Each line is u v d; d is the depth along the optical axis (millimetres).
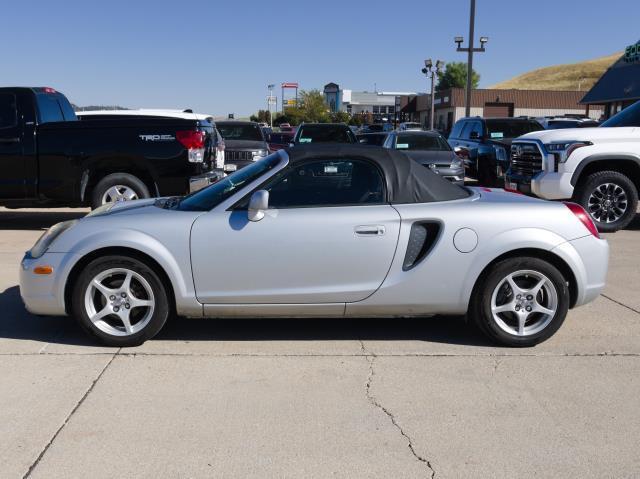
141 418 3686
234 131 16891
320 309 4719
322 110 71250
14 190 9328
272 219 4609
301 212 4648
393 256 4648
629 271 7191
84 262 4695
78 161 9219
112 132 9227
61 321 5406
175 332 5160
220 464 3215
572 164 9172
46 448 3361
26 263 4742
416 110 65250
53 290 4664
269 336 5086
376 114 82062
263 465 3207
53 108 9852
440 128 57156
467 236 4645
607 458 3285
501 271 4672
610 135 9219
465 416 3729
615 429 3578
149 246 4578
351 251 4621
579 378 4262
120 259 4602
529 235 4648
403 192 4746
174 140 9266
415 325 5375
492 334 4762
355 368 4430
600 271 4820
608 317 5555
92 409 3793
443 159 12812
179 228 4609
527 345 4793
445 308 4754
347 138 17328
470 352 4742
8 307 5801
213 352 4723
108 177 9320
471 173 15984
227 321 5457
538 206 4785
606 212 9438
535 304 4750
